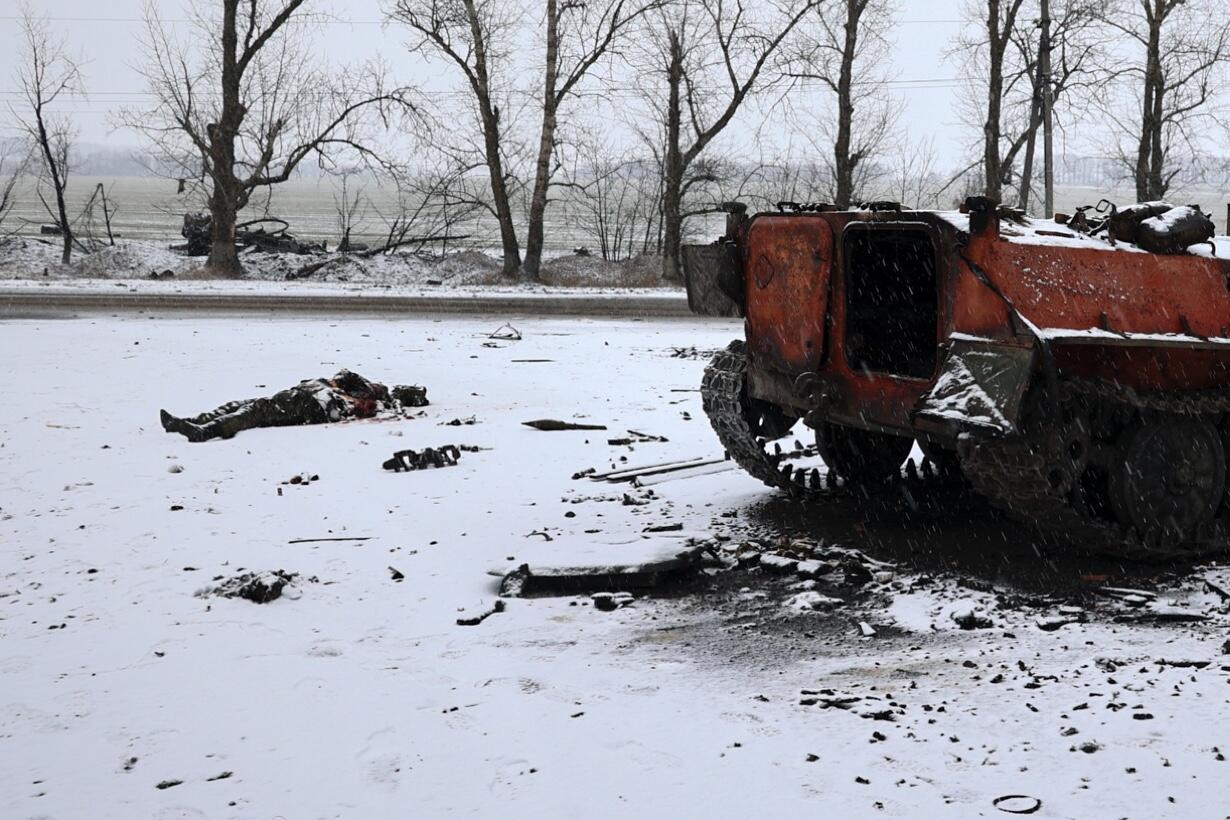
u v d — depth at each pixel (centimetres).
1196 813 406
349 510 888
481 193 3916
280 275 3641
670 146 3656
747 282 850
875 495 928
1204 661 552
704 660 575
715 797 427
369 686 543
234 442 1165
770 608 659
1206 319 745
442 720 502
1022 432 661
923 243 891
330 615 648
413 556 764
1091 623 621
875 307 871
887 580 706
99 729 496
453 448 1070
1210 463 747
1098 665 552
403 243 4084
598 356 1869
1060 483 687
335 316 2458
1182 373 743
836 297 777
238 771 457
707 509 894
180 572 730
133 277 3656
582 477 1005
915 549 775
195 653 588
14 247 4447
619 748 471
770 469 909
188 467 1045
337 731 493
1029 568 728
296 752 473
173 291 2961
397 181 3672
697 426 1255
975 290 681
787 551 758
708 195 4381
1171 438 727
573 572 694
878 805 417
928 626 622
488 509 891
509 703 520
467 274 3628
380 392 1370
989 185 3531
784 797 425
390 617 645
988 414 653
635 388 1536
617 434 1209
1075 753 455
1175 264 737
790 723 492
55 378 1559
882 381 750
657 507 900
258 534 819
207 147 3503
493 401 1425
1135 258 721
